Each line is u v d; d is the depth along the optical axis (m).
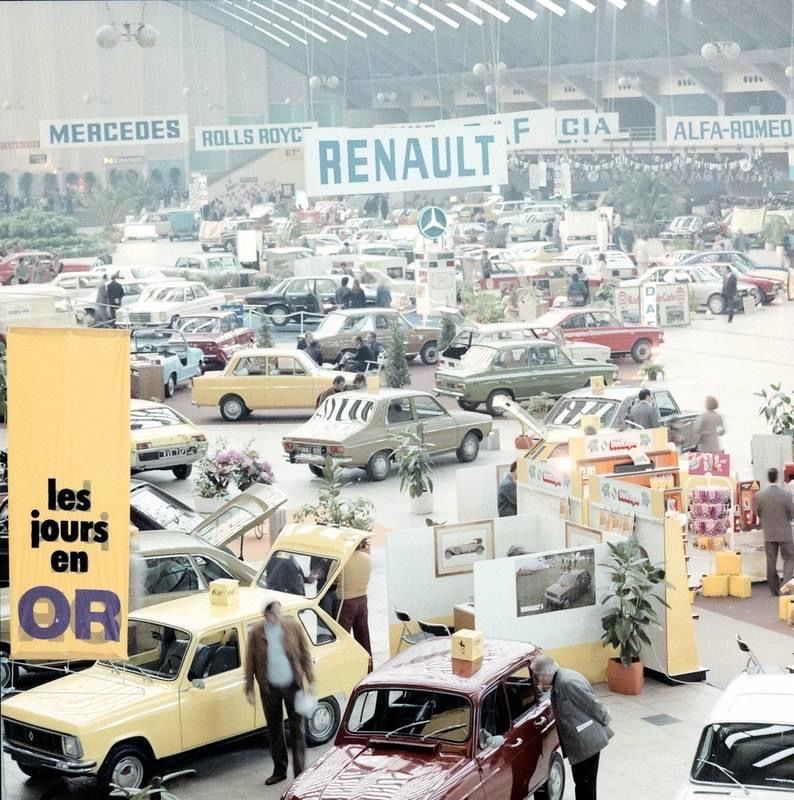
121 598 10.84
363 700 12.09
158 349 37.09
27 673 15.81
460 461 28.69
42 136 67.12
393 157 32.44
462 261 54.72
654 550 16.19
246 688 13.34
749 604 19.11
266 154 103.81
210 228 79.00
